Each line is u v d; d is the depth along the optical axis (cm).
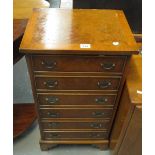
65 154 152
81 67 104
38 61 100
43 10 119
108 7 140
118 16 119
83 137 146
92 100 121
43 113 128
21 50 93
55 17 114
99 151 154
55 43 96
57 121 133
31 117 165
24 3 160
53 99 119
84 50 94
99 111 127
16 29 128
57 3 205
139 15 139
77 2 139
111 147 144
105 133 143
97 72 106
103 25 111
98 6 140
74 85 112
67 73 106
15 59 140
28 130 165
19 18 142
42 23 109
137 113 102
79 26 109
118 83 111
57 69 104
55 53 95
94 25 110
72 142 148
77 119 132
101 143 148
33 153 151
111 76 108
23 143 157
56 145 153
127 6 138
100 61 101
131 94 103
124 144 121
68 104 123
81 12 120
